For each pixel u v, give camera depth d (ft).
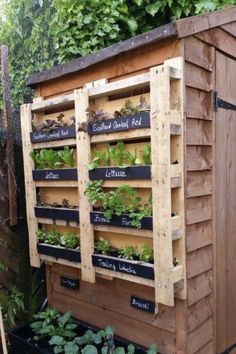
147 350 6.76
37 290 9.31
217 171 6.69
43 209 7.76
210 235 6.56
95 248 6.91
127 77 6.51
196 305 6.37
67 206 7.54
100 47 8.67
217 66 6.52
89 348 6.66
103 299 7.61
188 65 5.83
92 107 6.97
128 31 8.87
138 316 6.95
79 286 8.11
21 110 8.06
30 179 8.00
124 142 6.47
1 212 8.43
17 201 8.74
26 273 9.00
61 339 7.04
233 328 7.57
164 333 6.54
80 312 8.15
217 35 6.43
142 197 6.21
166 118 5.51
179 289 5.95
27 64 11.93
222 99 6.72
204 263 6.44
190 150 5.96
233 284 7.46
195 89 6.03
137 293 6.89
